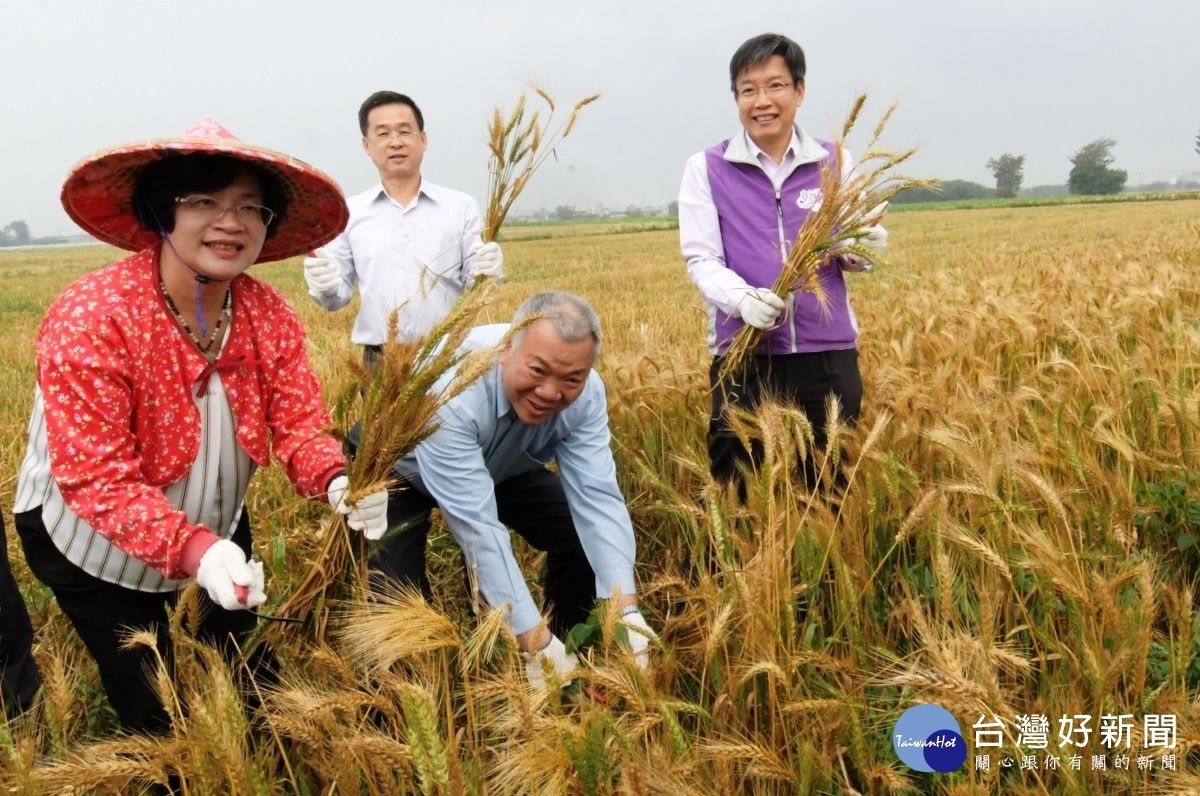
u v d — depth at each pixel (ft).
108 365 7.10
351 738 7.20
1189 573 11.06
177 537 7.14
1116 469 11.23
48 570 8.11
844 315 13.10
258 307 8.30
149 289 7.47
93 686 9.84
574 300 8.90
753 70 12.24
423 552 10.96
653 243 119.96
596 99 11.24
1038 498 11.00
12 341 41.47
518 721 6.97
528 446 10.53
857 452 11.79
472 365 7.57
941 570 8.47
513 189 11.62
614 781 7.22
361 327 15.40
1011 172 409.69
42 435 7.80
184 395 7.77
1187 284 26.40
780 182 12.89
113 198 7.54
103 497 7.14
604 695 8.14
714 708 8.02
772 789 7.89
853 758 7.77
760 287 13.01
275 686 8.70
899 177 11.41
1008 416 12.71
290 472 8.73
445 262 15.07
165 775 6.50
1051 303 23.93
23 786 6.02
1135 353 15.92
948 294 29.76
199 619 7.80
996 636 9.06
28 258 186.50
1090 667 7.55
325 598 8.46
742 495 13.57
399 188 15.08
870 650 9.07
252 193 7.33
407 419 7.78
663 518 13.32
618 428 15.40
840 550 10.02
